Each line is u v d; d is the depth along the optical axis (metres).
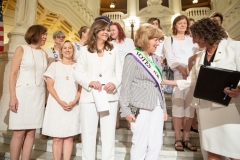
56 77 1.97
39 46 2.20
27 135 2.04
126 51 2.65
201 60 1.51
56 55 3.06
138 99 1.47
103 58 1.78
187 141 2.32
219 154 1.33
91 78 1.70
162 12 10.35
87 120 1.66
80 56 1.79
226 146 1.29
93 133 1.67
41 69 2.12
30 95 1.98
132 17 10.53
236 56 1.29
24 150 2.01
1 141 3.03
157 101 1.54
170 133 2.59
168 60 2.36
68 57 2.09
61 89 1.94
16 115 1.90
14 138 1.95
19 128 1.89
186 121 2.32
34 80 2.04
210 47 1.44
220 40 1.41
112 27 2.65
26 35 2.11
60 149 1.94
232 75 1.17
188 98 2.25
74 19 7.51
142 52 1.57
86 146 1.63
